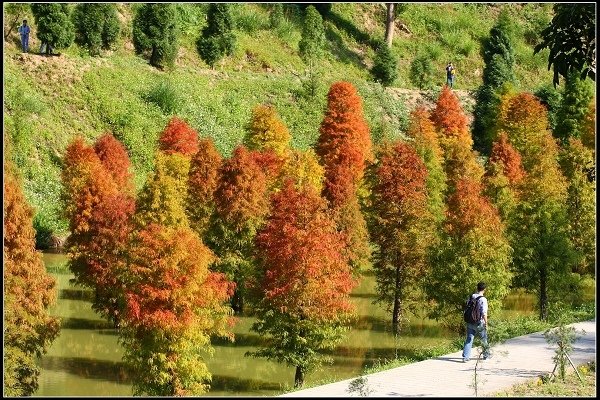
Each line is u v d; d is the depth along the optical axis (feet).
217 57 363.35
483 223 165.68
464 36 465.47
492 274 162.50
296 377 138.00
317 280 138.92
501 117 359.25
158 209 146.10
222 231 179.93
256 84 361.51
